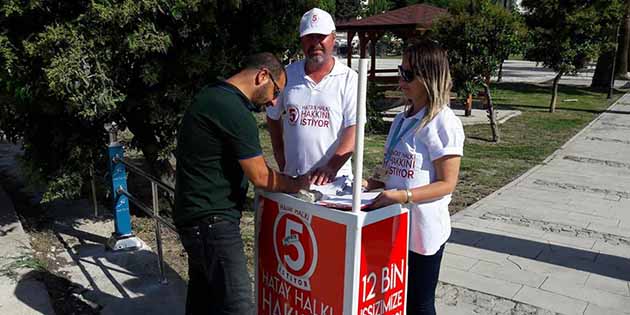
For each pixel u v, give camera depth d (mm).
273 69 2328
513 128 11539
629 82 23156
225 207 2350
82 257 4117
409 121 2348
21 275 3674
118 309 3355
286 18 4863
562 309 3512
